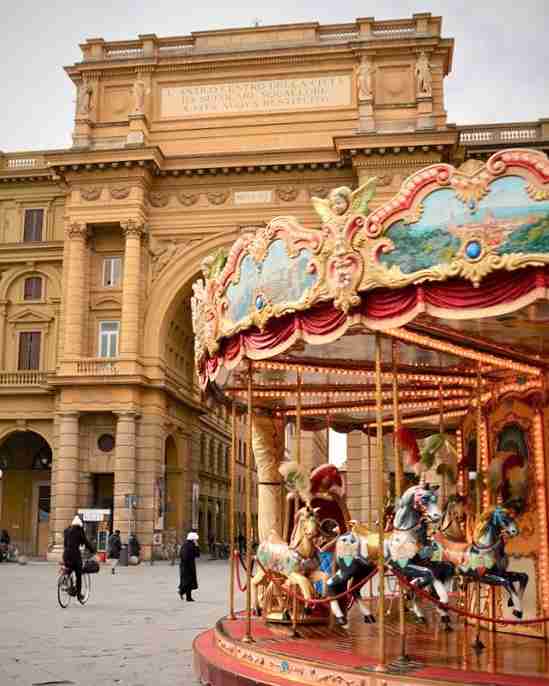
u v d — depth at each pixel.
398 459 11.97
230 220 44.88
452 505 14.08
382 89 44.69
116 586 28.11
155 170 44.94
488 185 8.73
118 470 42.50
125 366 43.28
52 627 17.34
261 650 10.81
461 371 15.00
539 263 8.45
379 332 10.12
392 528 12.82
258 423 16.28
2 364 48.88
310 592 12.16
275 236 10.63
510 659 10.50
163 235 45.38
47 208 50.12
